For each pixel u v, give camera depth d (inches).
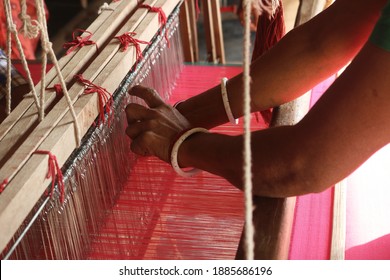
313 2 55.2
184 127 42.8
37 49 143.9
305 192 34.6
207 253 45.2
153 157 53.4
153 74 57.4
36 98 37.8
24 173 33.6
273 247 33.5
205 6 77.4
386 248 45.1
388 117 30.9
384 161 53.9
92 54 46.9
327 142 32.1
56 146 36.1
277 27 53.5
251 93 44.3
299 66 42.2
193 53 77.7
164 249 45.7
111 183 47.9
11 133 37.4
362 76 30.9
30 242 38.9
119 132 48.6
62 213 40.4
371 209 49.0
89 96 40.9
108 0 164.7
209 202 49.6
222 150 37.4
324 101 32.5
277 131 34.6
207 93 47.1
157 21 52.9
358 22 39.7
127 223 47.9
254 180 35.4
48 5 164.1
